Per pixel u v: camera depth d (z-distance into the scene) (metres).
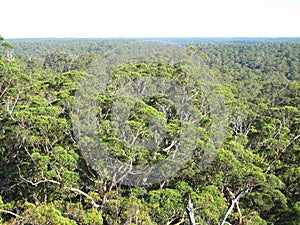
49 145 20.08
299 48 134.62
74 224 14.19
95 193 17.78
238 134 26.62
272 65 111.56
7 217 16.88
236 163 18.70
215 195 17.81
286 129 29.00
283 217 18.23
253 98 61.03
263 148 25.34
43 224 13.86
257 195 19.20
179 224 17.50
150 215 16.06
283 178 22.30
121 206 16.14
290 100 52.09
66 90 24.69
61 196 18.44
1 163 21.88
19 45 176.12
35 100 25.62
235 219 18.38
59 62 85.06
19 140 21.17
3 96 28.53
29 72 55.03
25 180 18.27
